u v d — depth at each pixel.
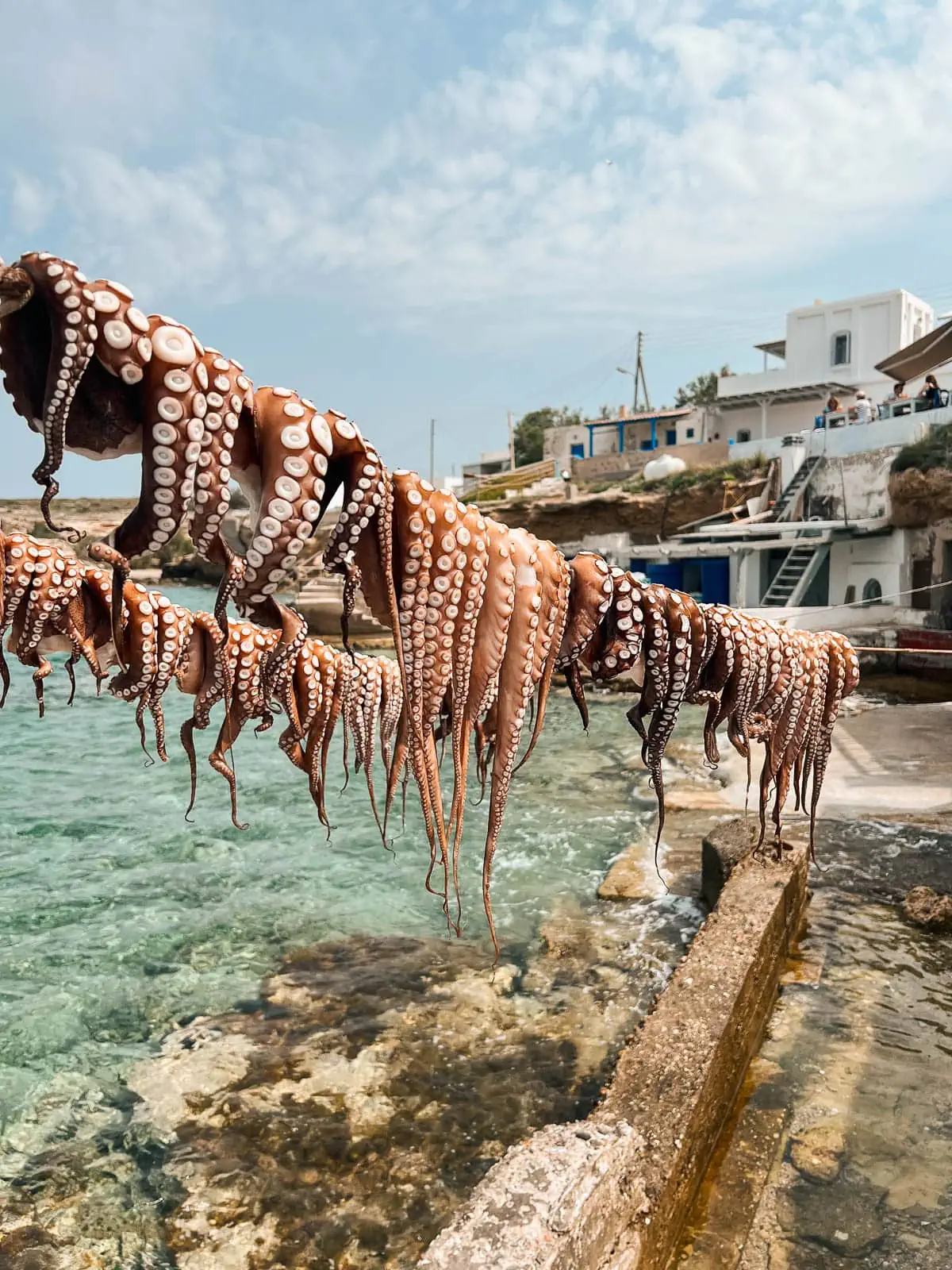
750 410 37.81
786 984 5.58
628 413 51.81
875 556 21.92
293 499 2.08
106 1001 6.00
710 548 23.78
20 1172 4.30
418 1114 4.71
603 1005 5.77
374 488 2.26
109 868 8.66
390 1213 4.02
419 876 8.42
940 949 6.04
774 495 26.48
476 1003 5.88
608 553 26.11
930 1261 3.33
